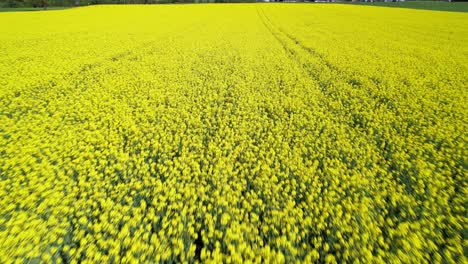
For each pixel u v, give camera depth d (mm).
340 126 4957
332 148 4238
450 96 6227
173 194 3000
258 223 2672
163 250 2352
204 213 2816
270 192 3086
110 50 11672
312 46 12688
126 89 6875
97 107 5781
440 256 2324
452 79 7484
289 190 3244
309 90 6859
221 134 4586
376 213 2830
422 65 9086
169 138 4367
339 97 6520
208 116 5352
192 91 6801
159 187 3137
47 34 15789
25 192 3037
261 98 6285
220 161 3652
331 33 16766
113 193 3162
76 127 4805
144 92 6711
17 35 15133
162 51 11852
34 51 11148
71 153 3945
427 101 5895
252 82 7574
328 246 2354
